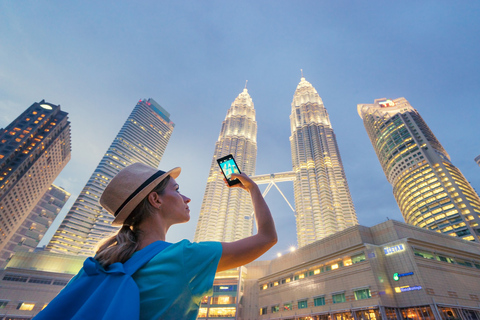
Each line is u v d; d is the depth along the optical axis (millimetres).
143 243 1315
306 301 49906
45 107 117688
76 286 1004
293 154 190500
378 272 41375
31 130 107125
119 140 166750
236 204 160625
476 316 37031
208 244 1240
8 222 99562
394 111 188375
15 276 69312
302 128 199500
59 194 182625
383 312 36906
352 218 137000
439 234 51000
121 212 1413
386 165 150875
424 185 118500
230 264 1246
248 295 68125
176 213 1599
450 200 105125
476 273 44500
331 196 148125
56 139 115812
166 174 1630
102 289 903
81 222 123750
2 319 62781
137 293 882
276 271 67125
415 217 116750
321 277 49250
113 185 1462
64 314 891
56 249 111938
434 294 37125
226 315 64812
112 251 1121
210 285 1104
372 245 45062
